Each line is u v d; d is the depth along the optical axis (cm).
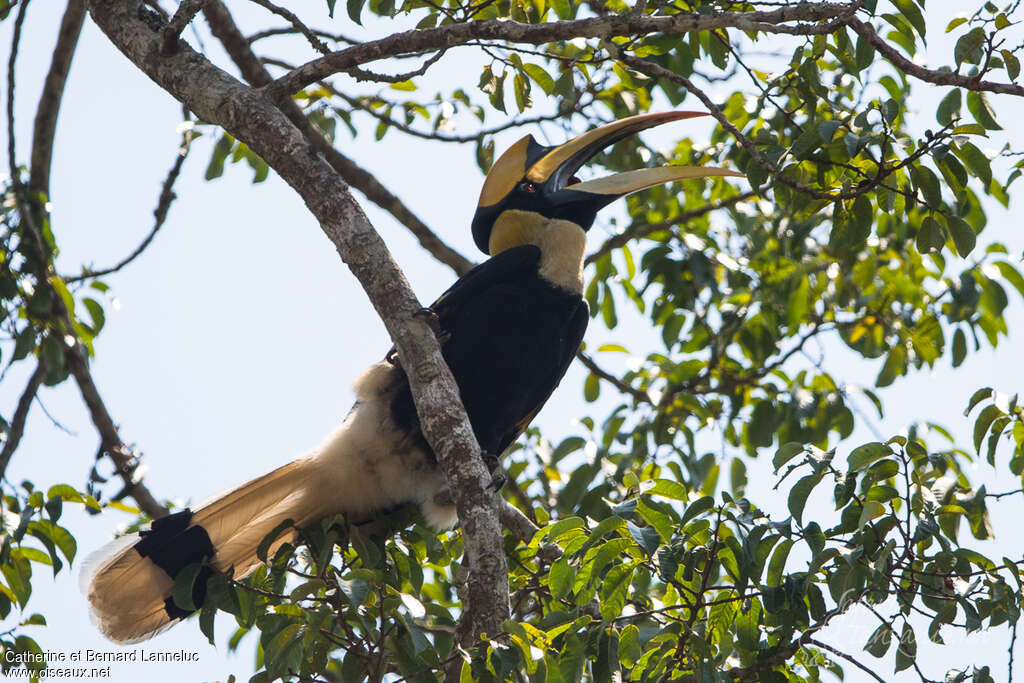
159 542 927
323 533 920
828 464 728
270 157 841
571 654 726
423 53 884
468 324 993
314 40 870
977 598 742
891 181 934
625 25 810
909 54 1047
